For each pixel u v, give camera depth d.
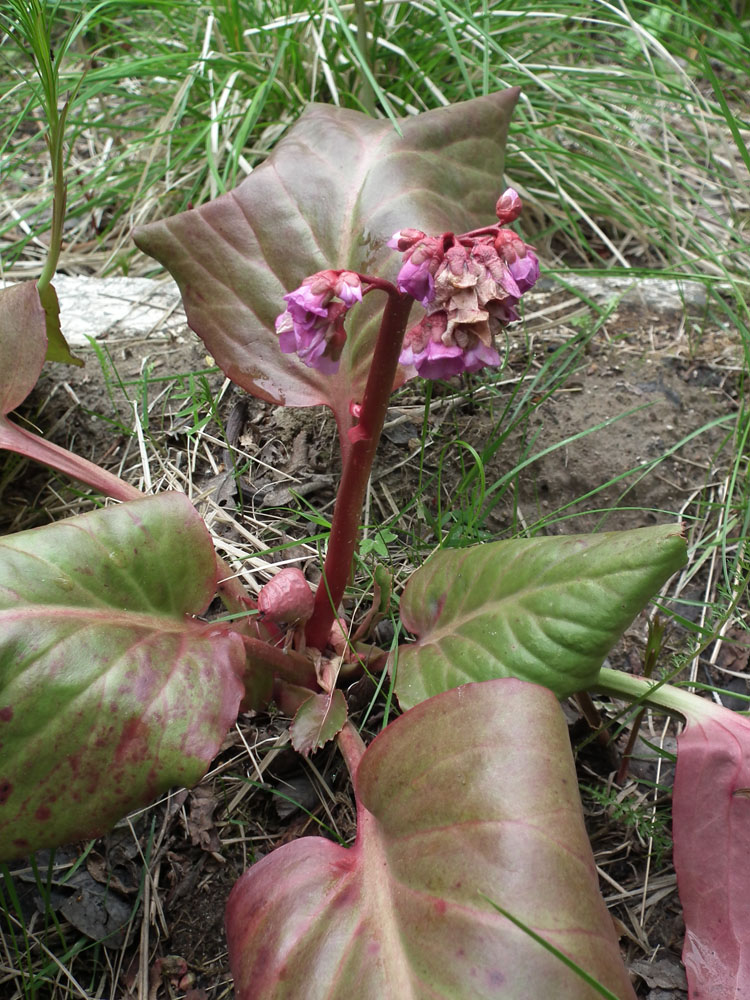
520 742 0.28
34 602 0.31
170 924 0.37
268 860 0.31
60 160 0.43
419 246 0.28
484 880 0.26
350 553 0.38
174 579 0.34
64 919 0.37
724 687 0.45
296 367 0.43
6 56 0.73
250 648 0.36
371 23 0.66
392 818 0.30
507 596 0.34
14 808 0.29
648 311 0.61
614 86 0.72
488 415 0.54
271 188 0.44
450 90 0.68
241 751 0.41
